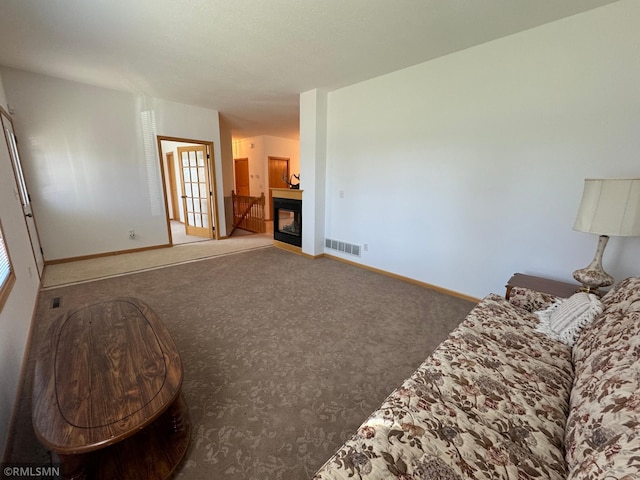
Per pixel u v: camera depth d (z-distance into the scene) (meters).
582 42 2.10
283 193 4.91
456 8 2.04
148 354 1.32
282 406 1.58
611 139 2.07
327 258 4.52
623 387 0.88
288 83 3.72
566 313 1.63
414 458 0.86
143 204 4.63
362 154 3.80
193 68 3.20
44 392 1.08
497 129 2.60
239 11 2.10
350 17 2.16
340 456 0.87
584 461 0.75
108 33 2.43
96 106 3.97
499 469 0.84
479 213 2.82
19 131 3.44
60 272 3.58
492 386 1.19
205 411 1.53
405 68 3.18
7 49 2.78
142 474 1.13
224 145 6.66
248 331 2.33
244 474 1.21
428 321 2.55
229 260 4.32
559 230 2.37
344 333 2.33
